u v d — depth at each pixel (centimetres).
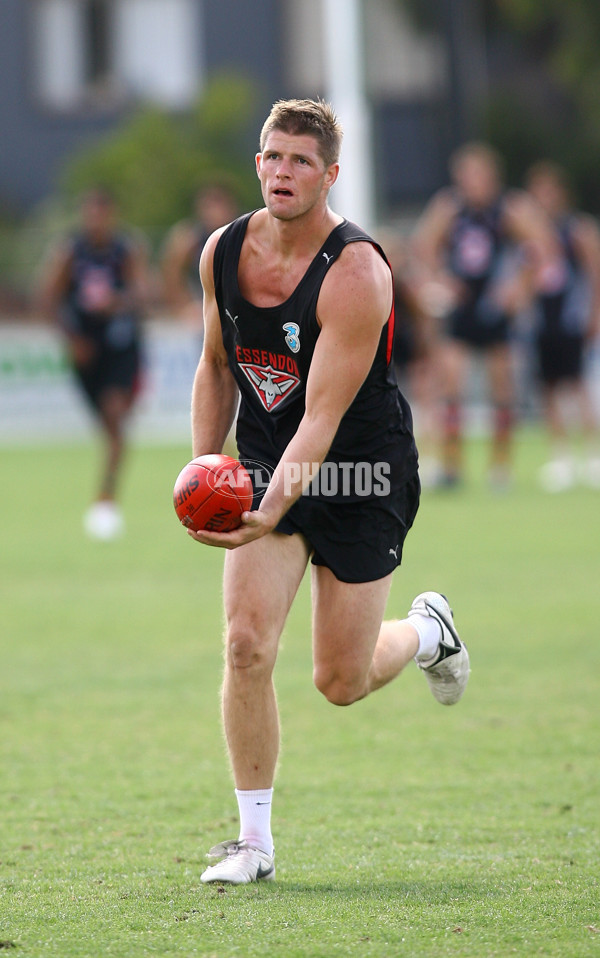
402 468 1500
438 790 1725
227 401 1526
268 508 1340
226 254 1423
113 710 2150
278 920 1248
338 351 1370
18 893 1336
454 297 4872
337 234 1382
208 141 8638
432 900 1309
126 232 7288
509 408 5031
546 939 1192
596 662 2428
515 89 10475
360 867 1430
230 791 1736
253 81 9931
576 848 1485
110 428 4112
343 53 5800
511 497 4856
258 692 1402
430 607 1645
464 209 4800
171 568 3512
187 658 2517
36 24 9938
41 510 4656
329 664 1482
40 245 7262
